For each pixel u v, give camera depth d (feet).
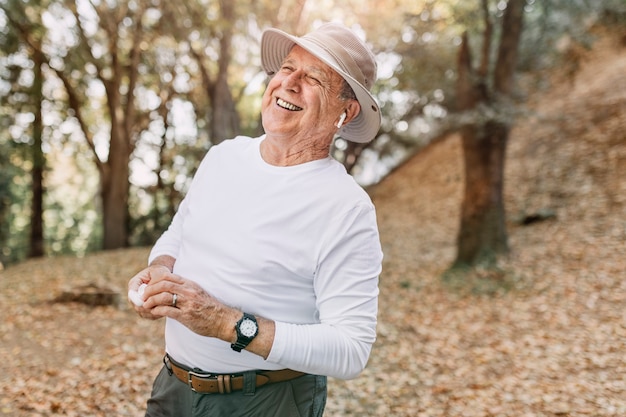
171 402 4.78
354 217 4.32
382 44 33.19
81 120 47.11
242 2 36.22
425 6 29.43
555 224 34.68
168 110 59.00
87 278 31.40
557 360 17.16
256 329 3.97
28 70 46.19
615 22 32.53
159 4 39.78
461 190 49.57
